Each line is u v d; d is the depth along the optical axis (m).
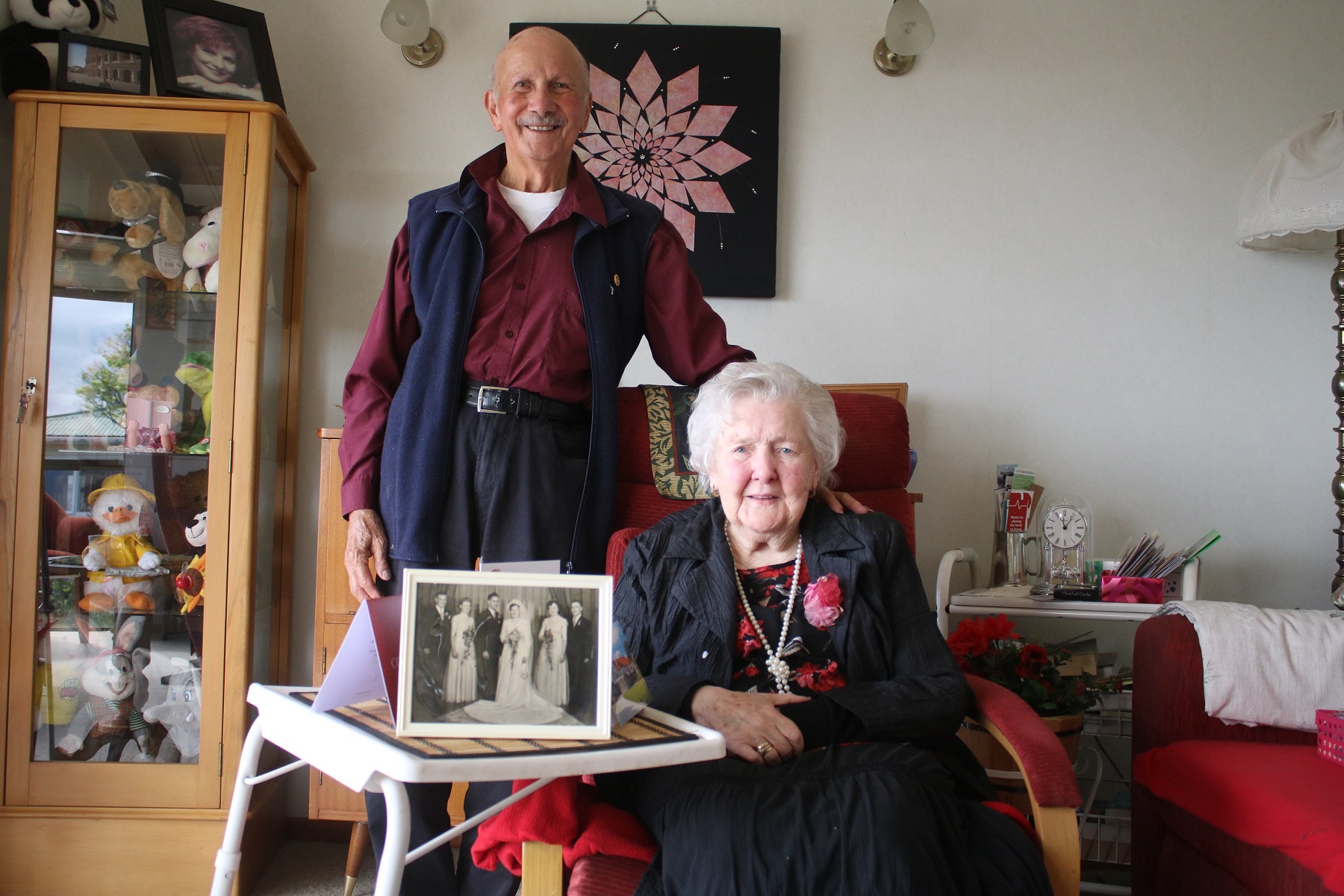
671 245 1.74
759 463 1.32
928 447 2.39
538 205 1.63
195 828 1.93
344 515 1.58
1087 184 2.40
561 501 1.53
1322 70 2.39
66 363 1.99
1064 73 2.41
